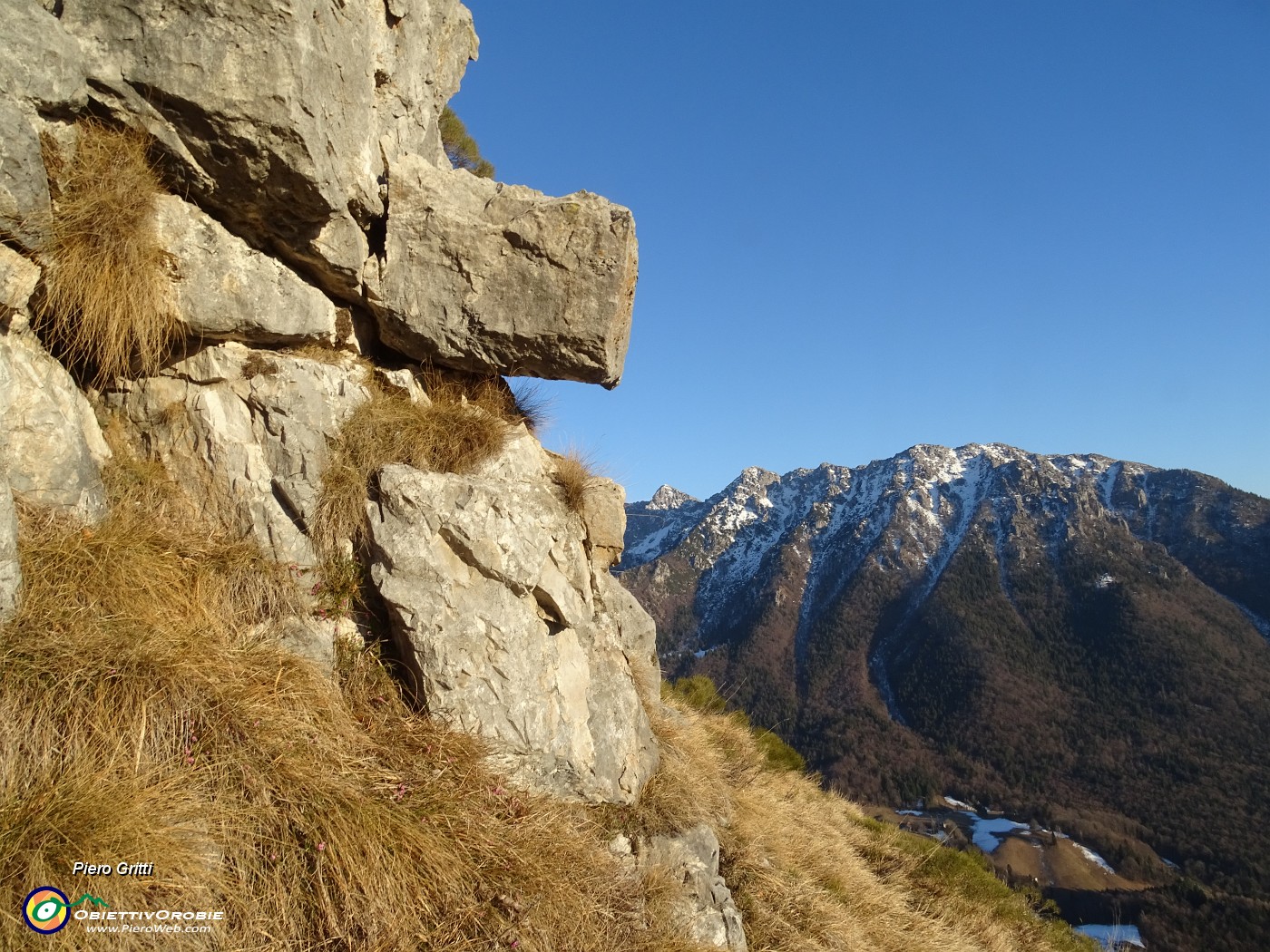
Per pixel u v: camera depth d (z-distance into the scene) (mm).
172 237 4340
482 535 4957
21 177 3473
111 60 3924
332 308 5438
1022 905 11133
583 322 5699
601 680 5758
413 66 6316
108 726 3213
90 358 4391
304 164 4344
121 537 3926
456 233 5492
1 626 3201
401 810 3842
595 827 5109
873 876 8898
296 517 4707
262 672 3914
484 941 3641
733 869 6352
